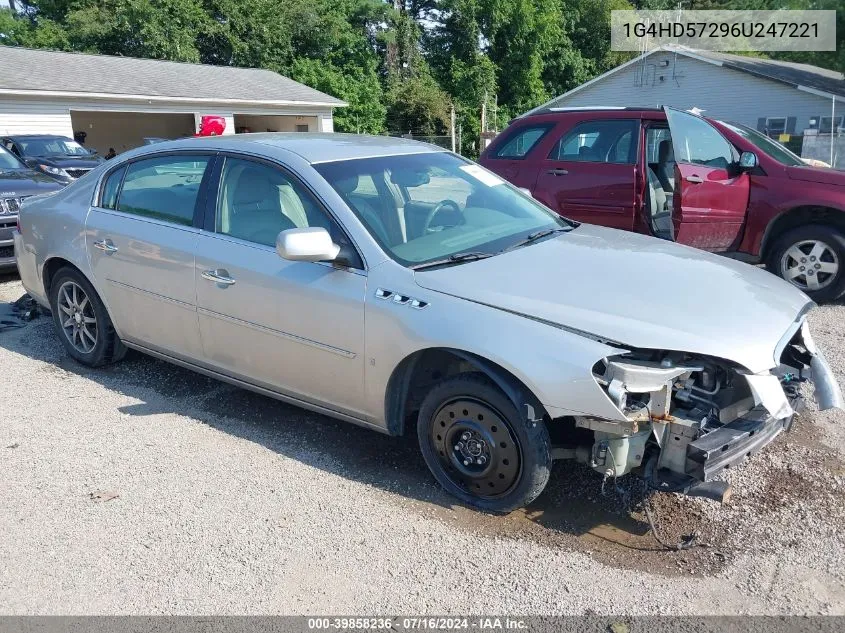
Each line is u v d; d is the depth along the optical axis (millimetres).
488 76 44562
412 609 2850
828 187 6469
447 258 3697
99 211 4957
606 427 3029
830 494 3559
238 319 4121
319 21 40750
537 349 3105
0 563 3168
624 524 3381
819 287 6727
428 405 3541
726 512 3441
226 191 4277
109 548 3258
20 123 22031
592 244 4051
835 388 3506
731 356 3021
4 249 7977
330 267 3730
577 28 51375
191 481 3797
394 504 3570
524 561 3121
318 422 4461
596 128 7328
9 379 5215
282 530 3369
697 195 6445
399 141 4785
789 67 32938
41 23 37656
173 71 28859
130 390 4977
